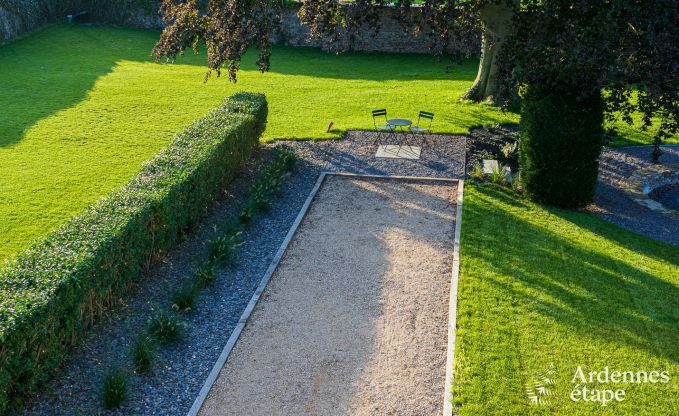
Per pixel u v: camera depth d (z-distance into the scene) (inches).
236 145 576.7
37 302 289.9
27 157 621.0
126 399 303.4
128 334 351.9
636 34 440.1
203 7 1194.0
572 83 486.0
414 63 1109.1
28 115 758.5
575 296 394.0
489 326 360.5
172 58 673.0
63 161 615.2
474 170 600.7
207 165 495.2
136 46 1198.3
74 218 380.2
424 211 527.8
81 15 1379.2
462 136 713.6
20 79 925.2
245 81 964.0
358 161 642.2
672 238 500.4
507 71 519.5
